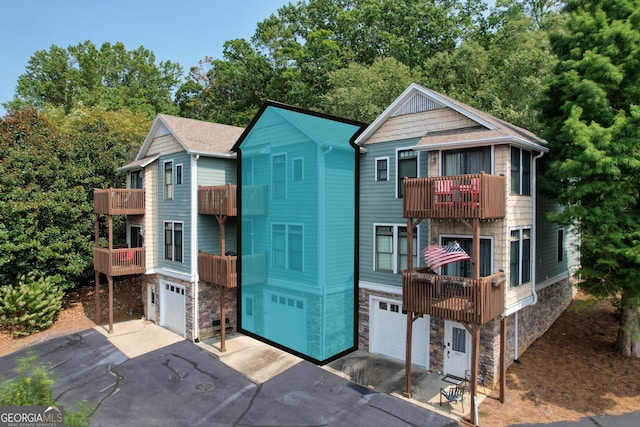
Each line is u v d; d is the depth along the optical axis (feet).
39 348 50.19
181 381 39.60
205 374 40.93
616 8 35.68
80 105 119.03
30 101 148.97
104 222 70.28
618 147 32.14
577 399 33.50
